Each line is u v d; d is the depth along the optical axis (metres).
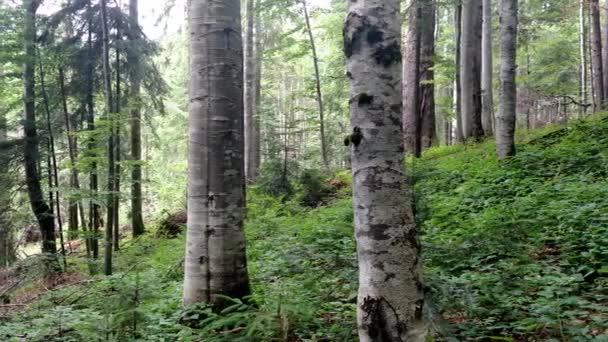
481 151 13.82
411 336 2.93
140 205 16.67
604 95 21.38
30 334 4.73
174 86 27.03
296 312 3.96
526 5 24.34
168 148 24.19
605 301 4.13
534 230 5.72
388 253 2.97
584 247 5.36
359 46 3.09
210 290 4.67
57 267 10.01
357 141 3.06
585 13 24.56
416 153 13.31
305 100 33.62
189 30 4.84
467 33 17.08
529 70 29.42
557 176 8.98
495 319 3.96
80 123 12.83
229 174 4.76
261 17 21.30
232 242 4.76
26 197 13.52
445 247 4.89
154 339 4.16
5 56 10.98
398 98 3.10
